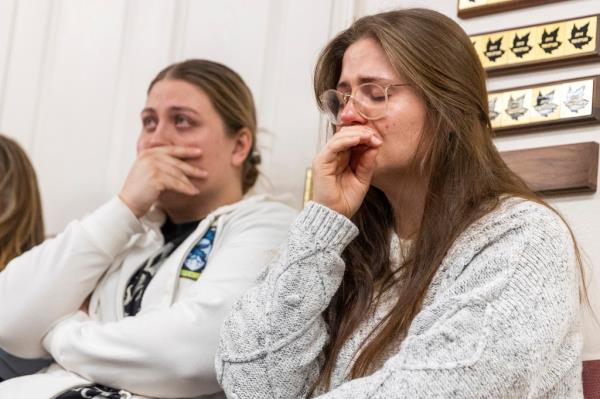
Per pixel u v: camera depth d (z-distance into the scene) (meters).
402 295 1.68
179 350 2.04
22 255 2.34
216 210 2.39
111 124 3.05
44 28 3.19
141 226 2.37
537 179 2.19
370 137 1.74
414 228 1.84
